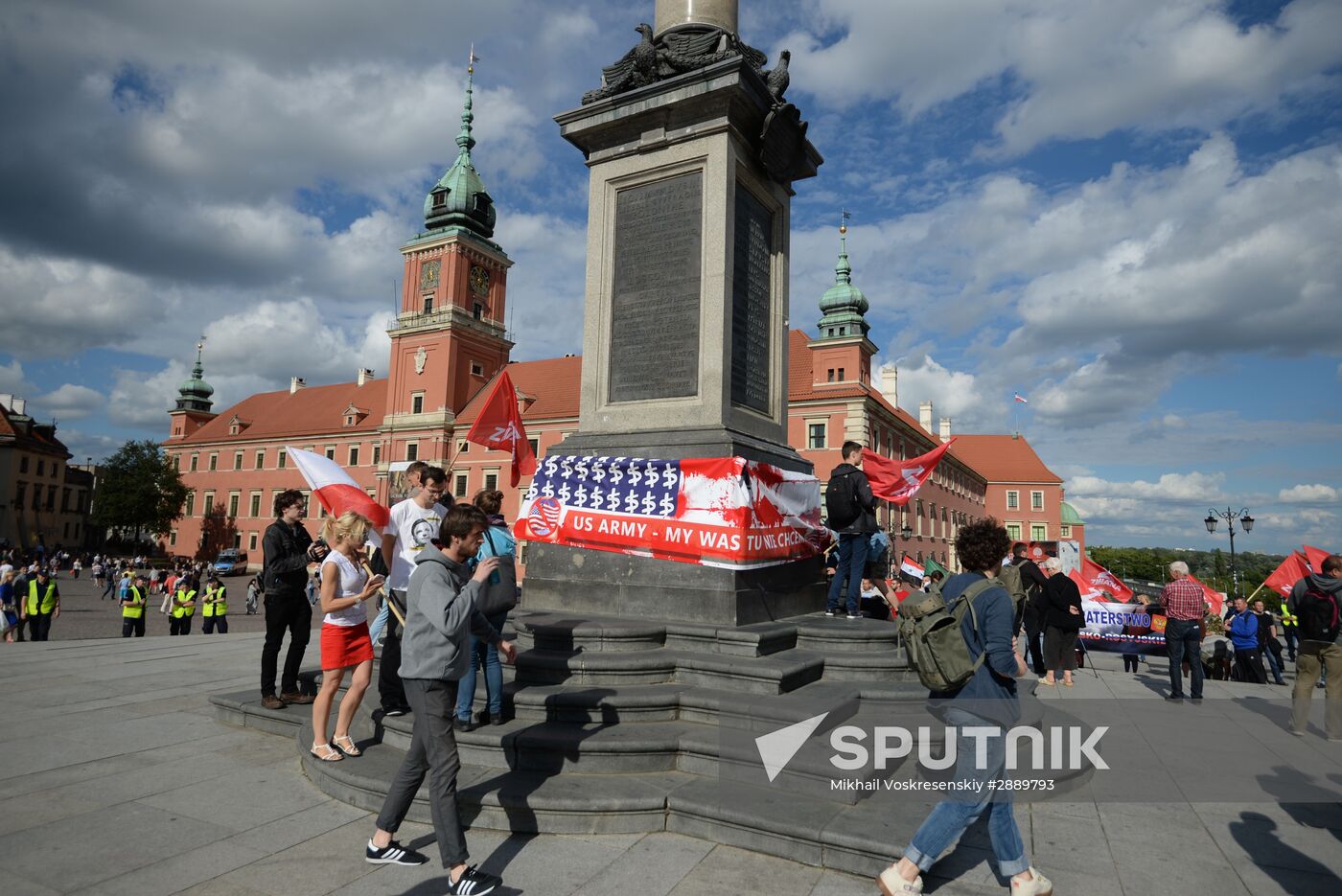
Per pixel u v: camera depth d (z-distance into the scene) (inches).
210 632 727.7
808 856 156.1
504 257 2475.4
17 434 2785.4
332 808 186.9
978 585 145.3
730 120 294.5
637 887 144.9
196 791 197.8
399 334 2364.7
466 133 2484.0
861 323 1899.6
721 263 287.7
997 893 141.3
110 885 144.9
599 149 323.0
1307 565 621.6
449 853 142.6
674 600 262.5
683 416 287.1
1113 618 514.0
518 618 261.6
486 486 2181.3
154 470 2773.1
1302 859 162.2
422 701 150.7
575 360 2343.8
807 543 306.8
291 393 3029.0
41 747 235.0
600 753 187.8
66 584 1913.1
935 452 384.2
